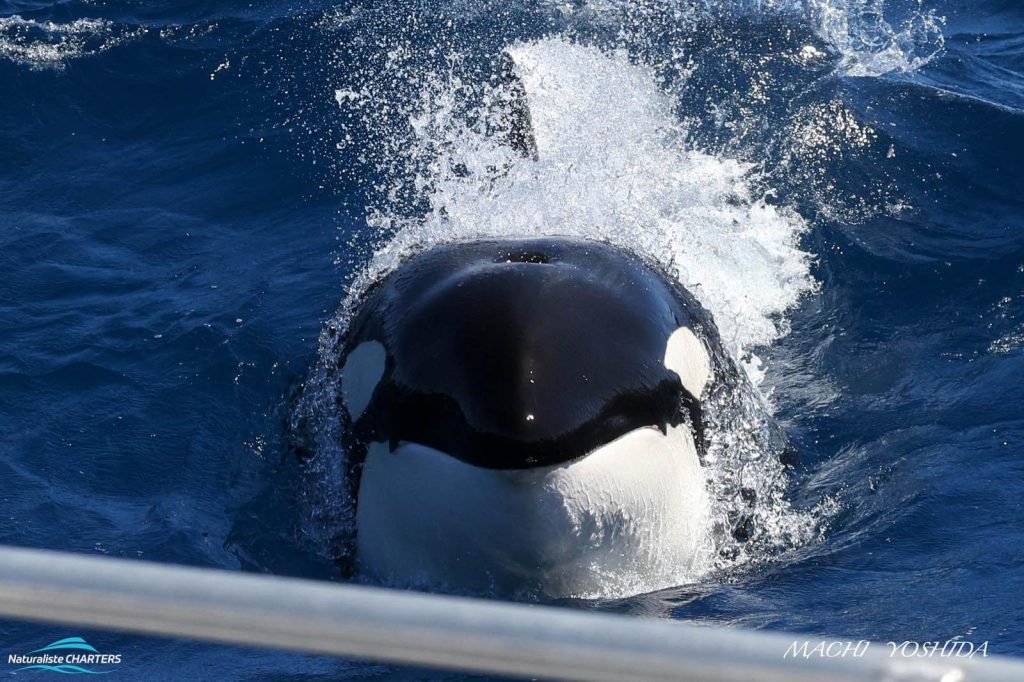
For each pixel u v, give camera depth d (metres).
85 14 52.69
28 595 8.09
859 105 43.91
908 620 21.12
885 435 28.56
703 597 21.97
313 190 41.78
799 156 41.09
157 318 34.59
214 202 41.84
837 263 36.06
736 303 33.88
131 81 48.34
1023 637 20.38
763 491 26.09
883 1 53.41
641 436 20.44
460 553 20.23
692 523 22.42
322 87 47.22
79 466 28.17
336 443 24.11
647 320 22.05
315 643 7.98
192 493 27.17
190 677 20.91
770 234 37.00
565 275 22.03
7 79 47.91
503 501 19.34
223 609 8.01
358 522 22.39
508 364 19.55
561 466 19.23
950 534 24.28
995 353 31.67
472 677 20.16
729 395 25.53
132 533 25.41
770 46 47.47
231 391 31.08
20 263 38.06
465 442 19.39
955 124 43.06
